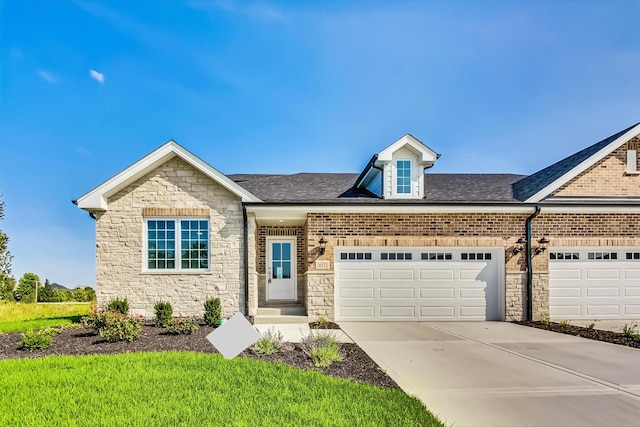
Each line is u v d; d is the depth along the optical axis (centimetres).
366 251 1358
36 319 1377
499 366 770
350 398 555
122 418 486
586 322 1353
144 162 1303
